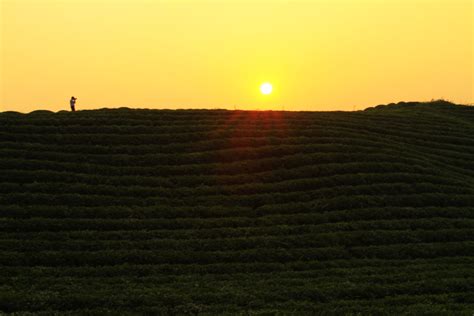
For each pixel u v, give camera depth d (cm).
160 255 3253
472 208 3972
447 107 7169
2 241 3303
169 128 5059
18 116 5188
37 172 4141
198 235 3522
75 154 4494
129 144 4747
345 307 2581
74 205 3822
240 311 2528
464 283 2883
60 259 3167
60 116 5266
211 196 4038
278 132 5034
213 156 4588
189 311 2531
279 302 2662
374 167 4425
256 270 3138
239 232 3566
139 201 3928
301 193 4075
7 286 2794
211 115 5519
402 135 5394
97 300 2628
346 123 5447
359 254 3366
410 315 2450
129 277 3000
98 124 5078
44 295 2667
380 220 3747
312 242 3469
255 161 4506
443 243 3506
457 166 4872
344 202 3941
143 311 2528
